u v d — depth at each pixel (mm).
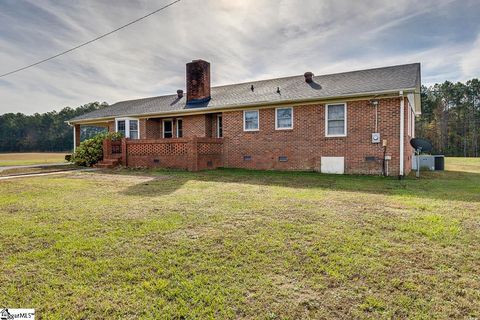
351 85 11734
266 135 13008
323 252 3225
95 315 2189
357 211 4938
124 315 2188
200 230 3982
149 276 2746
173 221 4398
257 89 15164
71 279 2701
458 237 3639
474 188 7395
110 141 14281
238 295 2428
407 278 2666
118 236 3777
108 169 12820
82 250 3340
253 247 3383
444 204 5426
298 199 5961
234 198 6094
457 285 2545
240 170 12508
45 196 6418
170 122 17062
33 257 3162
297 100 11891
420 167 13578
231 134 13930
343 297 2385
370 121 10805
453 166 15641
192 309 2252
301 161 12188
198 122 15578
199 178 9570
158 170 12297
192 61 16297
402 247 3348
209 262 3020
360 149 11000
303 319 2119
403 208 5129
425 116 46406
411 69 12125
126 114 16875
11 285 2596
